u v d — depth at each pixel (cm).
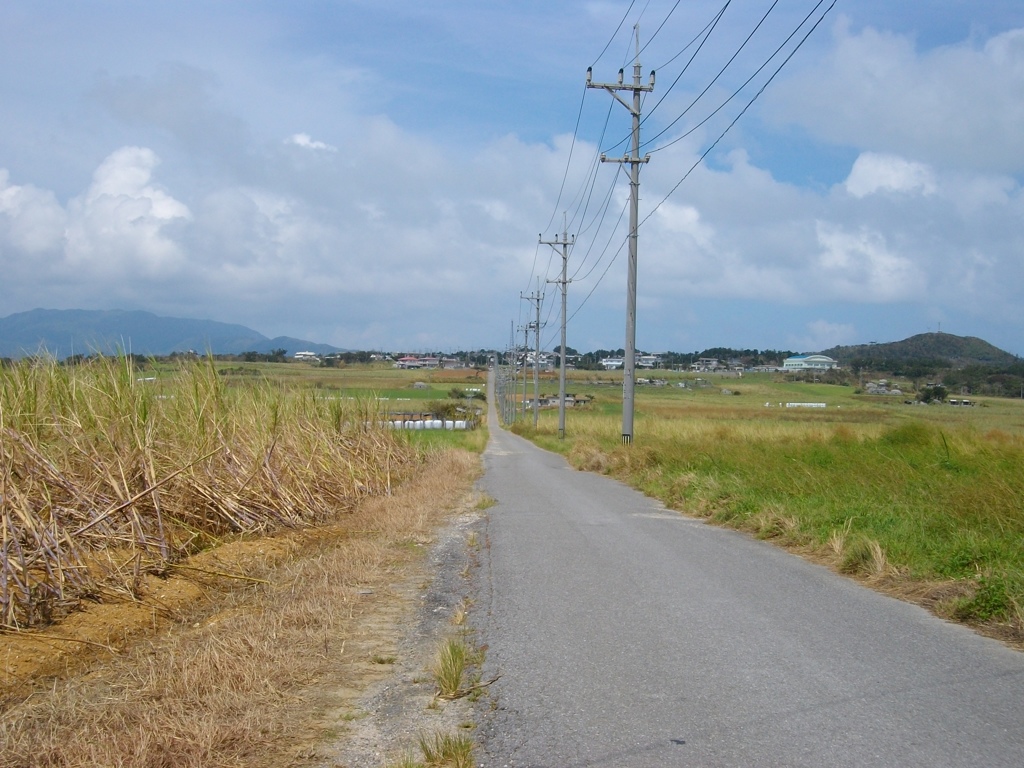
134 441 999
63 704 510
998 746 447
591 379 14800
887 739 457
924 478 1438
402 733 484
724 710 505
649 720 491
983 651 624
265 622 693
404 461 2059
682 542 1130
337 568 922
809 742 454
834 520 1125
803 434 3238
